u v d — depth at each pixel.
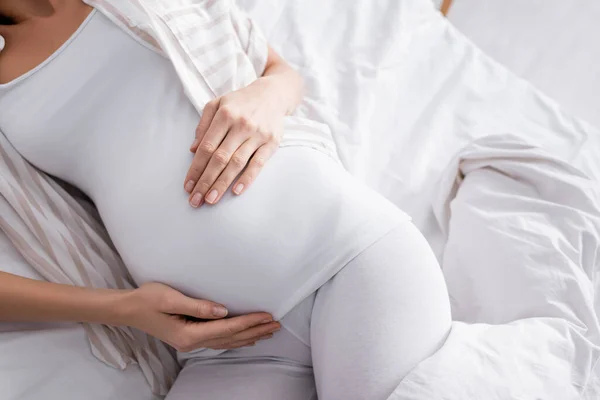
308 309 0.83
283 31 1.29
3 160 0.92
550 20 1.91
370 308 0.76
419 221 1.11
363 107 1.20
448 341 0.77
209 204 0.79
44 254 0.92
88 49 0.85
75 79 0.85
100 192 0.89
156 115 0.85
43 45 0.87
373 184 1.14
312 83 1.20
